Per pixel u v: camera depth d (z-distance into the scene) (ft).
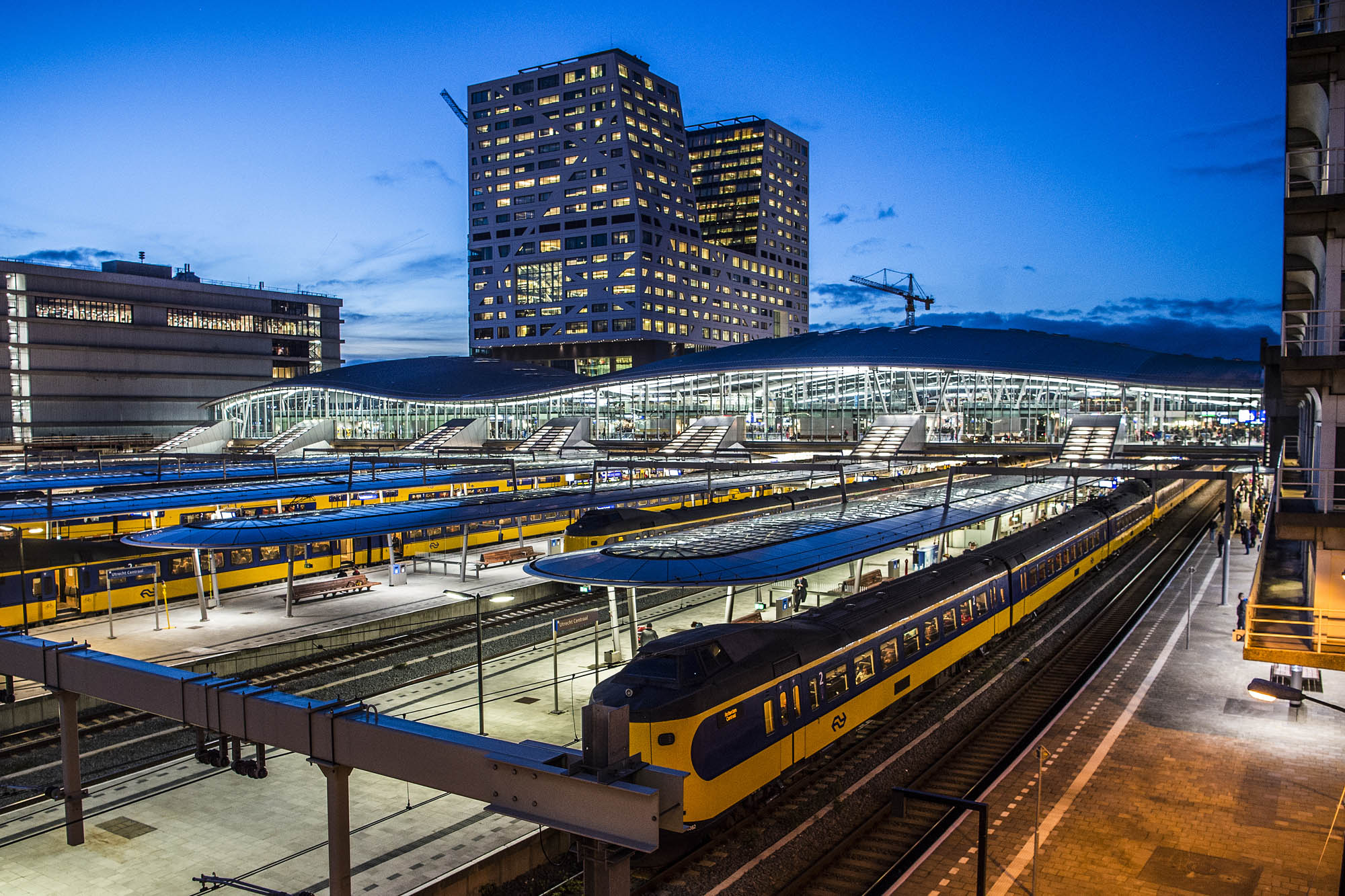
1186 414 280.51
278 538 141.90
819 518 144.56
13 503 169.07
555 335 652.48
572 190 643.45
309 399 458.91
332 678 115.85
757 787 69.15
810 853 65.36
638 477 274.77
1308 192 91.40
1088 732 87.25
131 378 495.82
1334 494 71.36
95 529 165.27
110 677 59.47
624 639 131.34
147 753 91.45
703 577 102.37
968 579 110.93
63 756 66.23
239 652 118.93
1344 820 68.03
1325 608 72.18
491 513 173.58
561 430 373.81
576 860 66.95
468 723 95.61
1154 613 139.33
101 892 60.34
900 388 316.19
